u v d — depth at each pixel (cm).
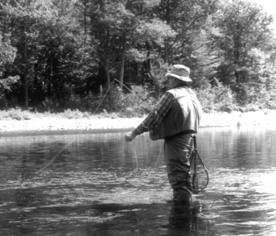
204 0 5200
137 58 4644
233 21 6419
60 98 4512
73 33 4547
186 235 390
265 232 396
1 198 575
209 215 466
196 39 5266
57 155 1204
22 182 710
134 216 466
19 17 3956
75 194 598
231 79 6244
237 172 803
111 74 4775
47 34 4322
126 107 4375
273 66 6619
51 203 541
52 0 4450
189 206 512
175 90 591
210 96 5122
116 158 1105
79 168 895
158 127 590
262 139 1877
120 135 2491
